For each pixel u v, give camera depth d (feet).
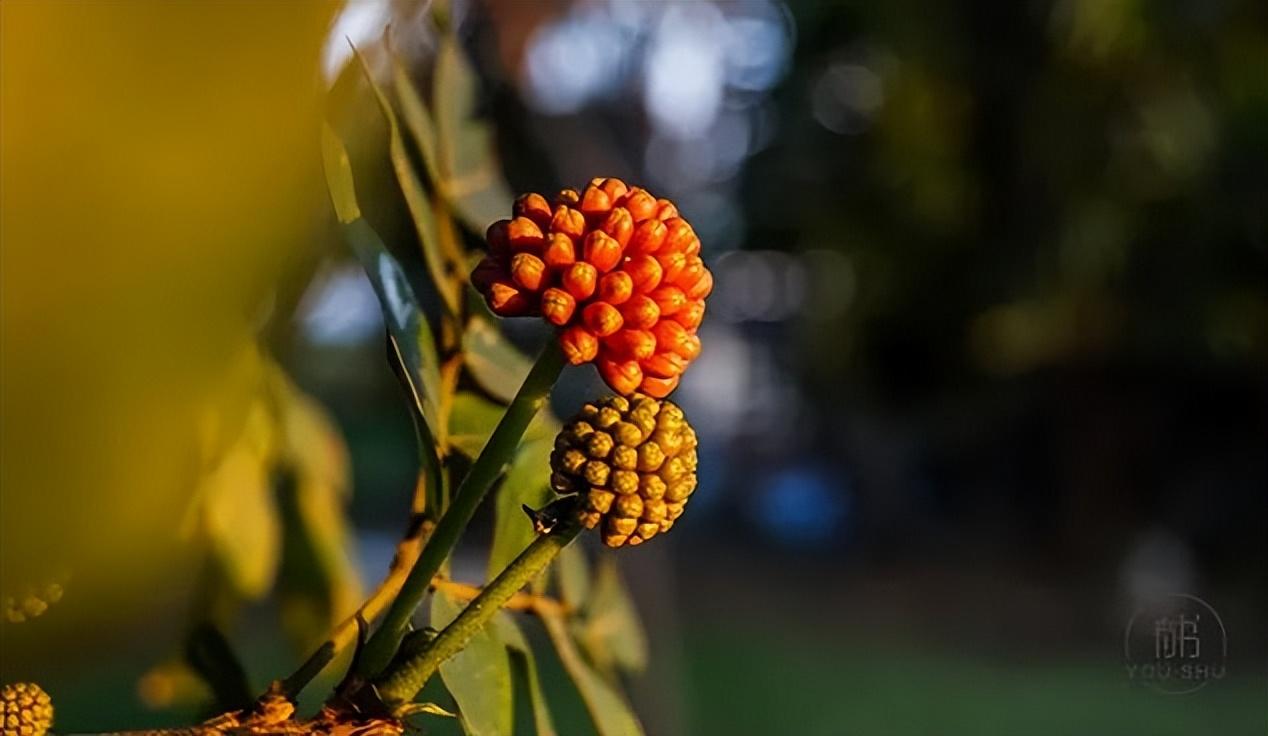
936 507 7.98
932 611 6.89
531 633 0.97
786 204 6.91
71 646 0.55
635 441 0.67
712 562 7.98
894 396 7.04
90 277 0.46
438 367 0.81
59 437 0.47
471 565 1.96
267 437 1.14
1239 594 6.54
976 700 5.52
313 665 0.72
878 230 6.32
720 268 8.79
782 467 8.88
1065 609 6.75
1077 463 7.00
